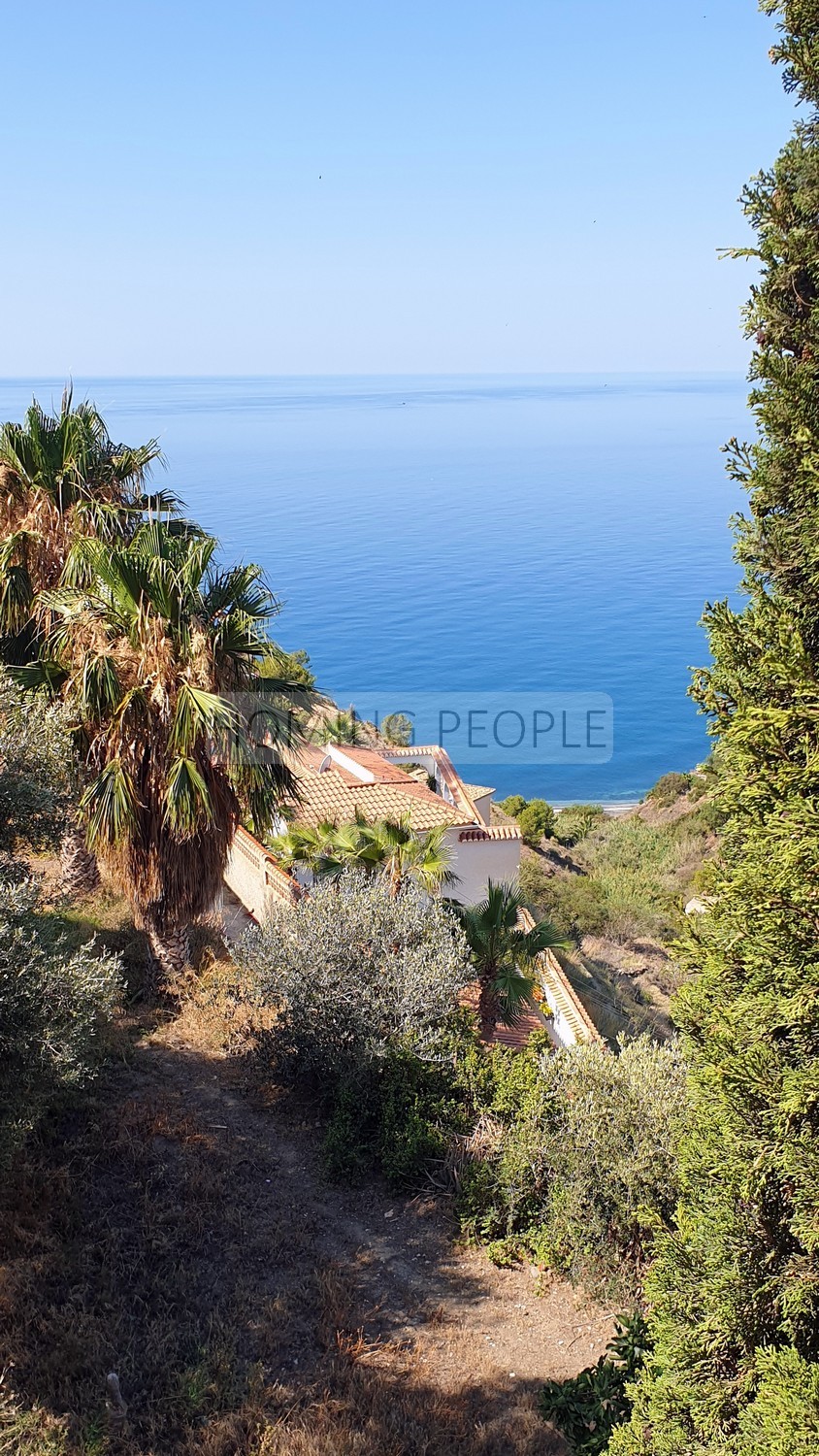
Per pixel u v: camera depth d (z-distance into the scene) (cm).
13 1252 912
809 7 567
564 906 3569
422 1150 1162
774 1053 605
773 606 603
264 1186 1121
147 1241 986
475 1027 1424
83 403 1786
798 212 580
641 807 6362
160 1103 1223
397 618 14638
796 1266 595
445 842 2312
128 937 1680
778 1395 534
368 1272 1016
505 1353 922
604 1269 999
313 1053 1269
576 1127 1061
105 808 1380
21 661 1703
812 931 570
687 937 677
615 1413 757
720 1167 620
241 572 1450
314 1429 789
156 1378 821
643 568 18475
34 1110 870
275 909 1512
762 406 601
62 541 1666
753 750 588
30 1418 734
